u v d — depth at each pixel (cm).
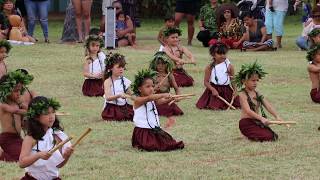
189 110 1216
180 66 1428
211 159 892
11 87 870
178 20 2150
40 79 1505
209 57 1838
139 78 945
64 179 805
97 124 1104
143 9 3244
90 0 2080
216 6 2133
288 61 1769
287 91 1384
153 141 940
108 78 1142
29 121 712
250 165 862
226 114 1179
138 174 827
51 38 2292
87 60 1362
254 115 982
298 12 3281
